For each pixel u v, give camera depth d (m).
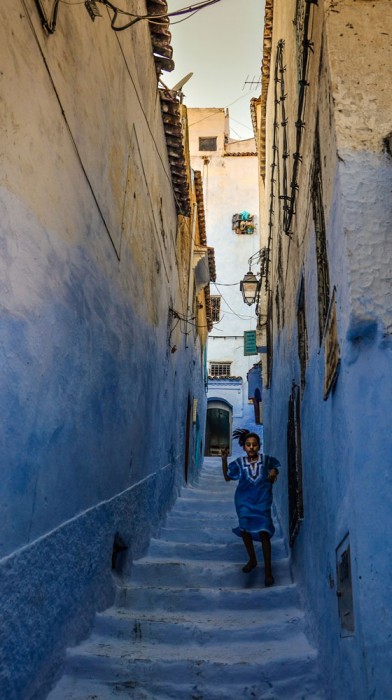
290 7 5.47
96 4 3.81
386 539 1.98
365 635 2.03
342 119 2.58
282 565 4.96
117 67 4.59
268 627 3.90
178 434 9.26
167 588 4.45
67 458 3.31
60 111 3.13
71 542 3.39
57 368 3.08
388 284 2.30
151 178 6.26
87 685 3.23
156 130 6.67
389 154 2.50
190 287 11.45
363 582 2.09
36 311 2.76
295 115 4.98
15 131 2.51
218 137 26.83
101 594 4.07
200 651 3.69
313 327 3.65
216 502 8.29
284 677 3.33
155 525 6.25
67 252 3.24
